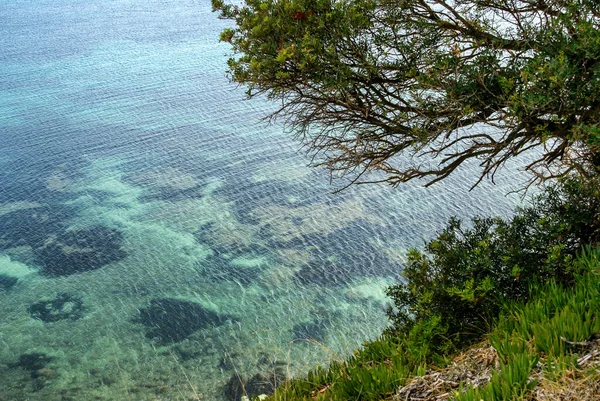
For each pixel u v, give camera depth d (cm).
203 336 3644
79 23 14738
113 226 5094
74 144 7069
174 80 9719
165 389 3203
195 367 3359
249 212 5262
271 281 4225
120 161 6544
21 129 7612
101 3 17912
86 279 4331
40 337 3700
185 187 5825
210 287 4200
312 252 4572
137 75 10075
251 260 4516
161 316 3878
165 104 8550
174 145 6962
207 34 13075
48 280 4322
